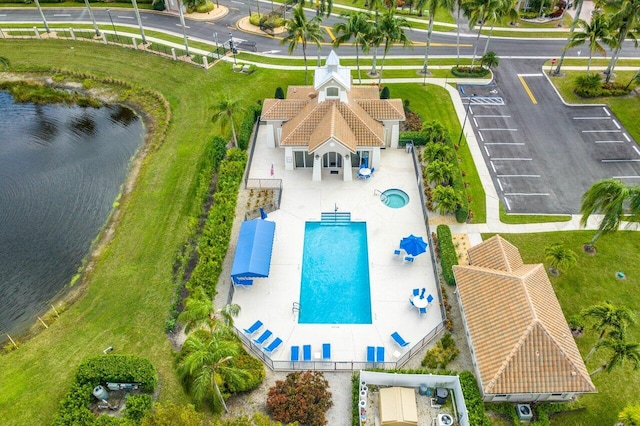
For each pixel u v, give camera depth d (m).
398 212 44.81
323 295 38.12
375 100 50.72
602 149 52.59
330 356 33.62
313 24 58.41
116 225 45.44
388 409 29.39
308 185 47.84
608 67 63.28
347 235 42.84
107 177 51.66
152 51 73.06
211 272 38.28
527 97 61.34
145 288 39.00
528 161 50.97
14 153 55.78
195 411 28.03
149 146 55.78
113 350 34.50
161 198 47.69
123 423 28.36
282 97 57.62
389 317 36.19
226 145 52.69
